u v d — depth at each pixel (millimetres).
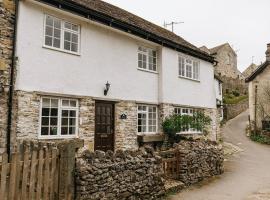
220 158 13375
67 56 11430
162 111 15648
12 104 9703
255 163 16359
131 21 15188
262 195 9727
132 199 7957
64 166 6527
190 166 10938
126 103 13859
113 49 13367
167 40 15766
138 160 8273
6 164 5324
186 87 17594
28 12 10227
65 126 11312
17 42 9852
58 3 10672
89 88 12180
